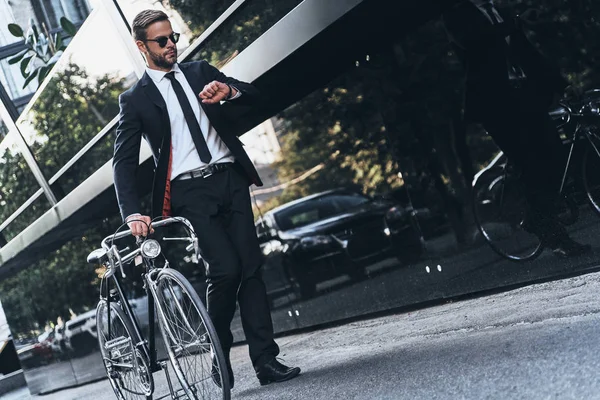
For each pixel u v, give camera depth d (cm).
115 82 889
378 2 560
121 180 543
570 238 563
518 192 589
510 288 619
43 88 993
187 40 752
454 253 655
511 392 371
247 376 678
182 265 1009
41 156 1072
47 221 1120
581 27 528
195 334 471
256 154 832
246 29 684
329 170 751
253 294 571
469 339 508
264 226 854
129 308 538
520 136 578
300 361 664
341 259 773
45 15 1096
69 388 1330
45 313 1344
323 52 636
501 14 572
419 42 629
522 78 567
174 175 544
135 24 544
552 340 430
